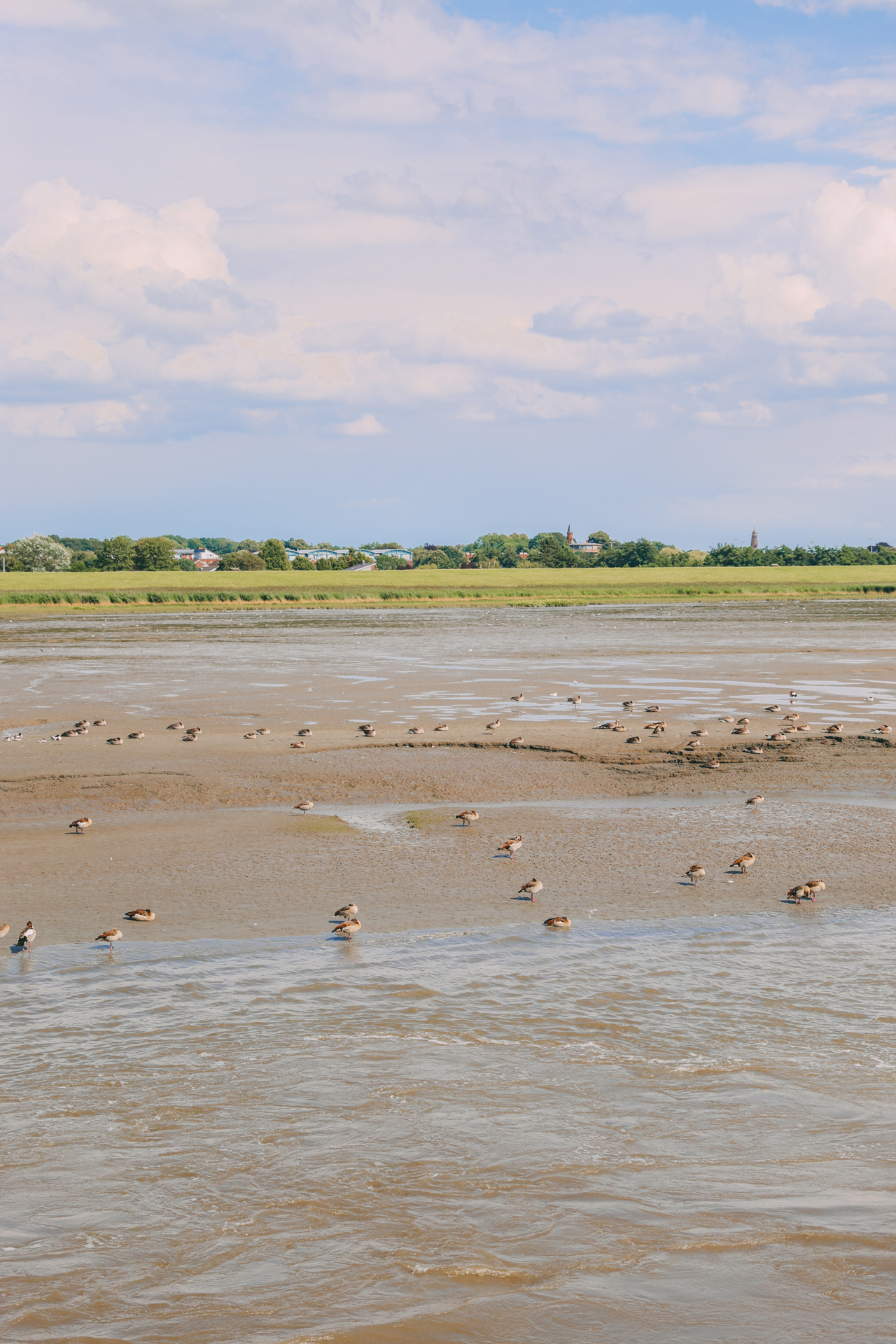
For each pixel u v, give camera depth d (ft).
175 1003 46.60
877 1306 26.55
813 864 69.10
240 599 493.36
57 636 295.48
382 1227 30.12
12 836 77.71
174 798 90.17
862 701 146.20
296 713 138.21
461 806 87.71
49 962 51.93
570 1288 27.32
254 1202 31.45
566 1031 43.21
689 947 53.57
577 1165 33.22
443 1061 40.52
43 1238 29.76
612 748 110.52
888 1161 33.27
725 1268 28.07
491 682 171.73
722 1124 35.65
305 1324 26.08
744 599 522.06
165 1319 26.30
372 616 392.06
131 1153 34.12
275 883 65.31
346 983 48.83
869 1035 42.52
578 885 64.85
